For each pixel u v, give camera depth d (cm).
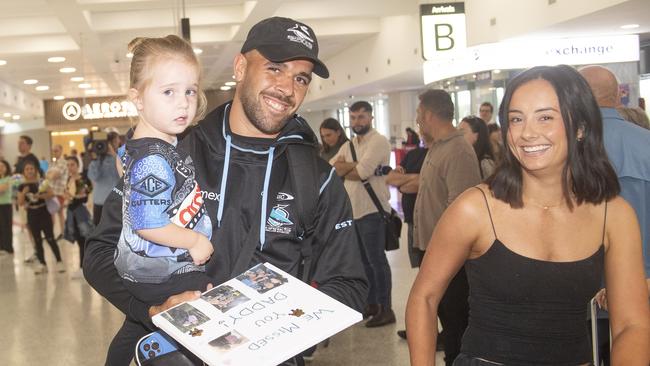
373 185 530
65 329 574
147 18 1059
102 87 1881
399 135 2042
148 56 179
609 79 269
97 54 1255
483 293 193
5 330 579
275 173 189
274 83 181
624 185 260
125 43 1141
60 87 1841
